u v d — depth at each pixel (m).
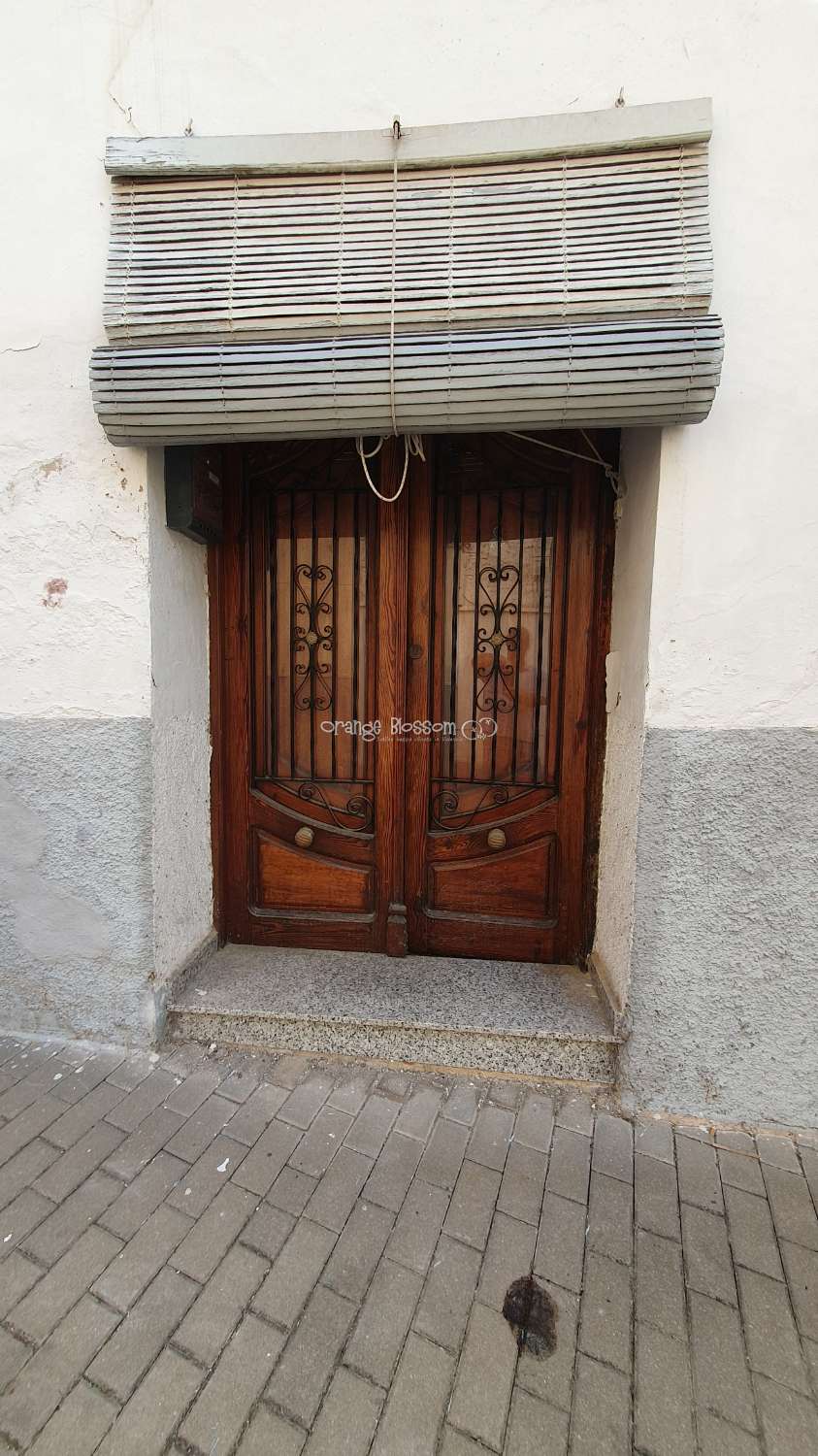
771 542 1.91
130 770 2.25
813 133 1.82
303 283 1.93
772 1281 1.61
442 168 1.94
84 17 2.04
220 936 2.79
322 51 1.97
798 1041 2.05
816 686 1.93
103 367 1.95
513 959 2.68
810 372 1.86
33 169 2.10
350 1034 2.32
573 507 2.45
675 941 2.07
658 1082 2.12
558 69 1.90
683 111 1.82
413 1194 1.82
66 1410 1.33
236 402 1.93
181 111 2.03
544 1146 1.99
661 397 1.79
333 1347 1.45
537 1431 1.31
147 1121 2.06
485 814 2.65
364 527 2.60
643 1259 1.66
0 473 2.19
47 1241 1.67
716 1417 1.34
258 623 2.71
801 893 2.00
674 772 2.01
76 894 2.34
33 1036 2.44
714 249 1.87
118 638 2.21
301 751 2.74
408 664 2.62
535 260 1.87
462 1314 1.52
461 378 1.84
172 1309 1.52
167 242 2.00
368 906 2.75
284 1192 1.82
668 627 1.96
